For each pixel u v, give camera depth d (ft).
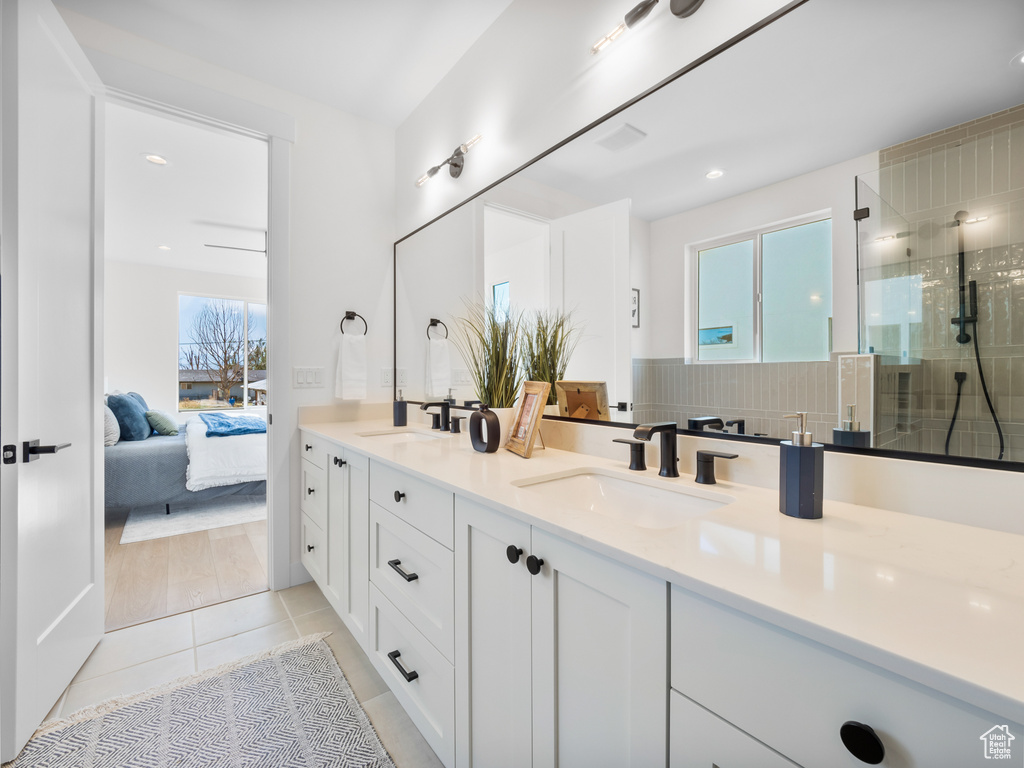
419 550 4.09
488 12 6.12
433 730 3.87
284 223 7.54
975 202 2.48
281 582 7.50
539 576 2.77
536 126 5.56
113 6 5.92
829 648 1.55
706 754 1.92
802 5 3.21
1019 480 2.37
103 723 4.49
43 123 4.46
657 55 4.19
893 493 2.78
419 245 8.04
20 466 4.05
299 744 4.25
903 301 2.74
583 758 2.53
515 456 4.77
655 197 4.16
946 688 1.27
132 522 10.71
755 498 3.11
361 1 5.89
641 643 2.18
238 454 12.02
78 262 5.18
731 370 3.61
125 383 17.47
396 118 8.58
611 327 4.58
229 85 7.18
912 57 2.72
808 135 3.17
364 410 8.50
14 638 4.01
